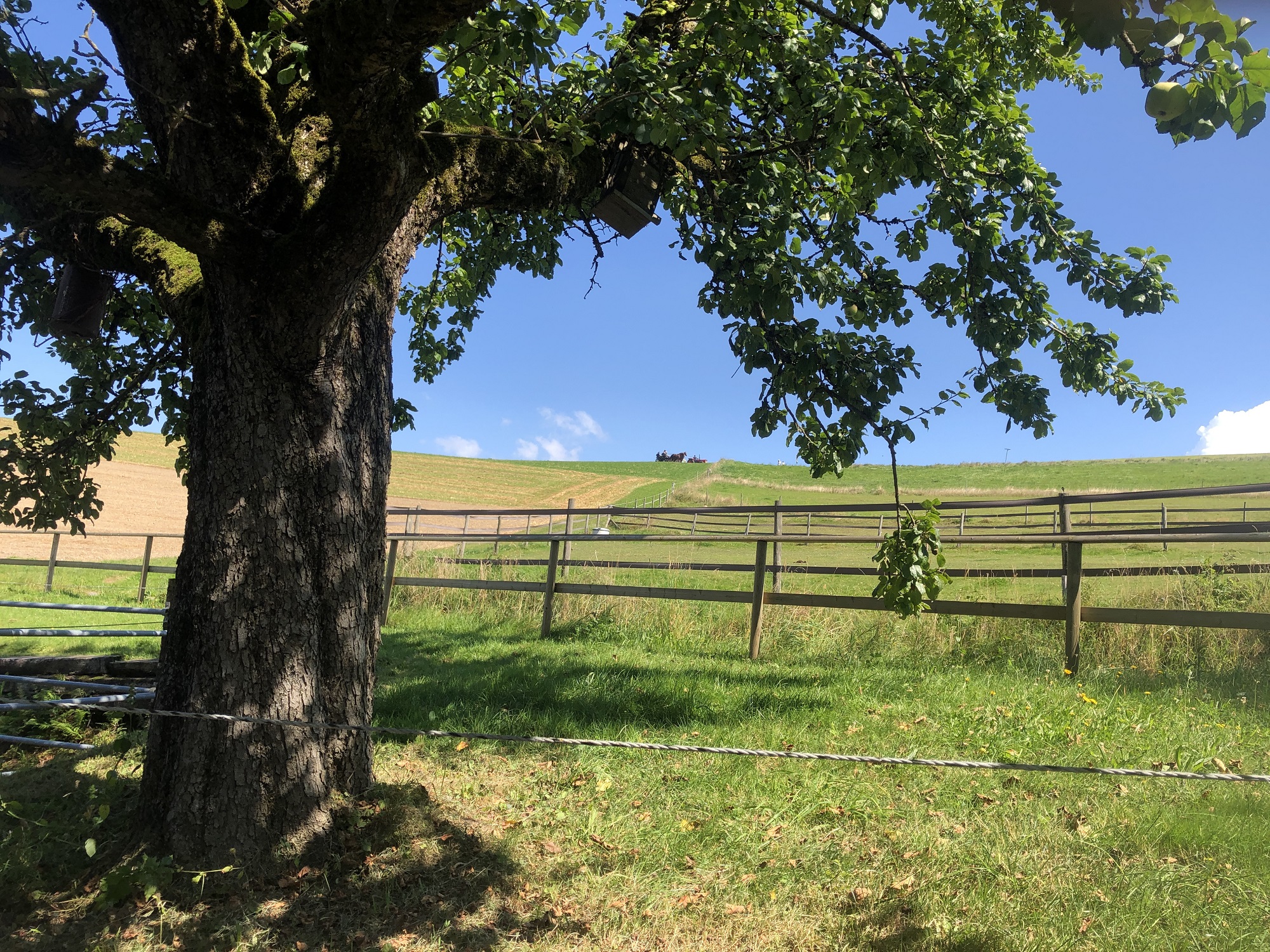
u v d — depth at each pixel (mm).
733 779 4305
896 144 4414
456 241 8148
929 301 5000
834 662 7426
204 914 3104
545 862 3488
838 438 4633
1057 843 3424
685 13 4410
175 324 3984
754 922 2996
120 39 3475
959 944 2746
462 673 7156
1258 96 1803
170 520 33000
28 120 2572
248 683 3418
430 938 2949
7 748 5043
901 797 4020
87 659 5602
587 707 5762
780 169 4895
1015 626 7641
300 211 3408
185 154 3490
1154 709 5238
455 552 16812
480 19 2939
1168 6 1746
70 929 3047
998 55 6117
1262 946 2658
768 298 4008
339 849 3480
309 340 3441
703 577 14484
